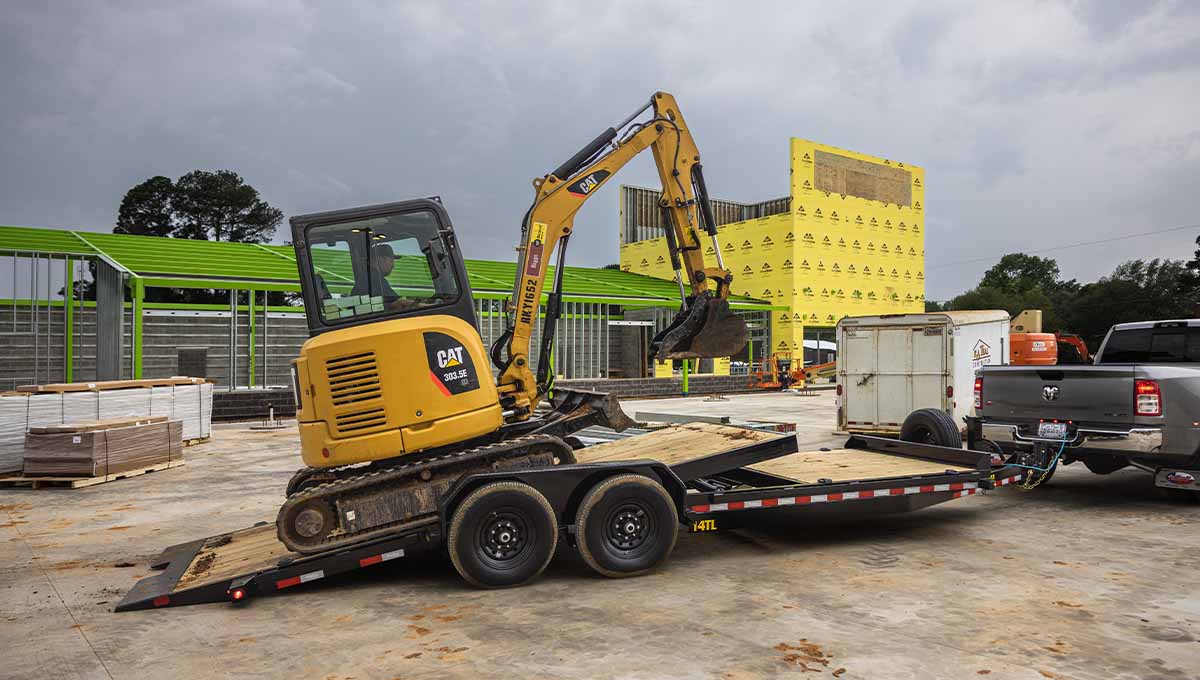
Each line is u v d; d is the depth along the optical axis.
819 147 33.41
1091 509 7.39
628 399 24.75
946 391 11.86
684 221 7.23
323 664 3.81
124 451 9.91
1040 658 3.75
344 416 5.07
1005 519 7.01
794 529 6.77
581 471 5.35
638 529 5.37
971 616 4.38
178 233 52.47
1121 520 6.92
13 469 9.78
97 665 3.84
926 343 12.09
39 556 6.20
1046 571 5.32
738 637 4.08
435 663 3.79
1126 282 55.72
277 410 18.67
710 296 7.34
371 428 5.09
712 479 6.91
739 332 7.28
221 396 17.97
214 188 52.34
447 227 5.46
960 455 7.00
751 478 6.91
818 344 35.59
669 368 29.67
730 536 6.55
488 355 6.04
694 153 7.35
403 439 5.13
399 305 5.37
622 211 39.84
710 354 7.17
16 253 17.53
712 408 20.50
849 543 6.23
